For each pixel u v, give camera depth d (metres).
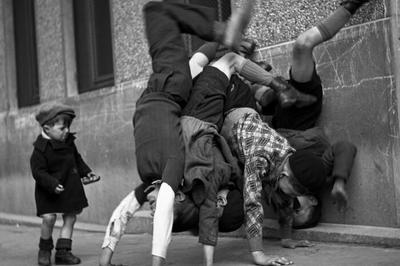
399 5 4.71
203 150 4.09
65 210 5.25
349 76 4.99
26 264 5.46
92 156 7.86
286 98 4.77
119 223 4.21
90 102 7.86
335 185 4.88
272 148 4.30
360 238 4.69
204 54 4.62
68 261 5.27
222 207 4.15
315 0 5.21
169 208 3.85
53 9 8.62
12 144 9.63
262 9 5.66
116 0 7.37
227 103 4.52
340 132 5.07
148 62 6.93
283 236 4.92
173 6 4.38
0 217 9.23
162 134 4.04
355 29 4.93
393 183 4.73
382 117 4.78
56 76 8.61
